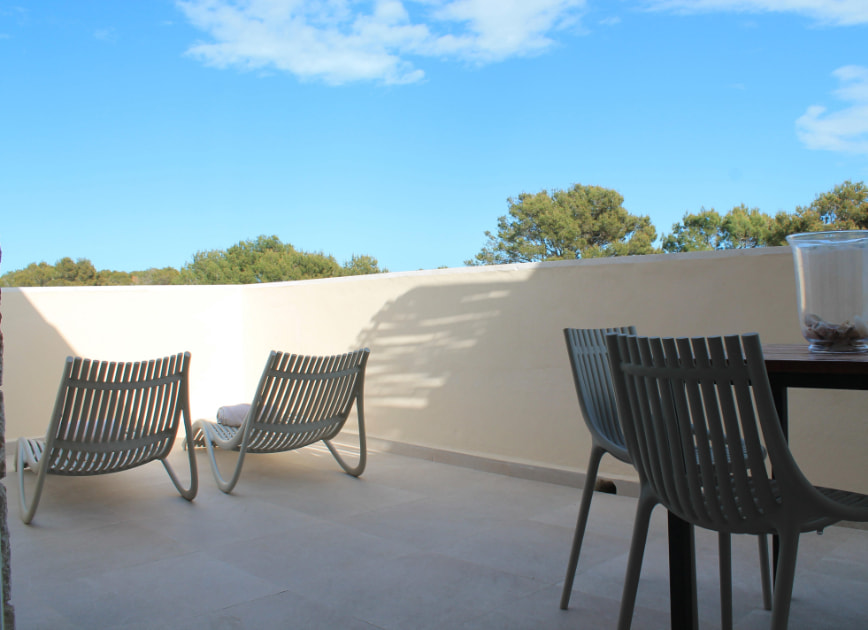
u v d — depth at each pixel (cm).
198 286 606
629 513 338
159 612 226
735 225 2273
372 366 516
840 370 159
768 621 217
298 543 295
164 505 358
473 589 244
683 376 155
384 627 215
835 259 187
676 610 172
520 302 430
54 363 544
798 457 330
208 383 609
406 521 327
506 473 427
